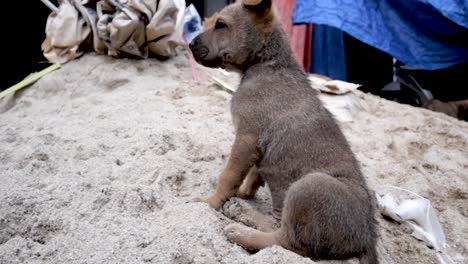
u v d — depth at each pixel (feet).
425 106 6.66
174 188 3.08
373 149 4.14
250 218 2.84
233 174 2.87
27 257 2.48
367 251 2.64
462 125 4.88
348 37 6.84
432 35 5.44
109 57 4.87
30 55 6.23
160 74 4.72
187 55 5.30
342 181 2.70
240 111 2.90
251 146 2.86
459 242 3.25
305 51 6.23
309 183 2.58
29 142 3.51
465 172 3.97
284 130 2.83
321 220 2.56
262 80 2.93
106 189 2.83
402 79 7.07
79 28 4.78
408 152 4.21
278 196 2.88
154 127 3.69
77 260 2.46
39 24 6.15
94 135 3.61
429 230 3.26
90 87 4.49
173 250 2.49
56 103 4.31
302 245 2.59
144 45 4.84
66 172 3.13
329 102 4.63
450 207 3.57
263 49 2.98
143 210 2.76
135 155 3.35
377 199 3.42
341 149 2.81
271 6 2.96
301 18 5.50
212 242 2.56
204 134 3.68
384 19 5.48
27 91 4.54
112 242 2.54
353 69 7.13
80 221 2.68
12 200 2.77
